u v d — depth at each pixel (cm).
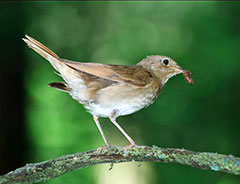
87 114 1769
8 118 1220
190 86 1609
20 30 1461
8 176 571
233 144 1466
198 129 1533
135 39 2155
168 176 1527
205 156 556
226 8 1809
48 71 1759
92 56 2086
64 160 582
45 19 1933
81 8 2084
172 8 2097
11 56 1330
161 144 1569
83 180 1545
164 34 2125
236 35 1728
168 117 1605
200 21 1845
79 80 734
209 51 1675
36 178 576
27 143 1248
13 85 1259
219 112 1527
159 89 815
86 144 1714
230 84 1560
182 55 1797
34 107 1698
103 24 2158
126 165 1848
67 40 2042
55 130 1728
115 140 1753
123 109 761
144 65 831
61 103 1756
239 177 1420
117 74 744
